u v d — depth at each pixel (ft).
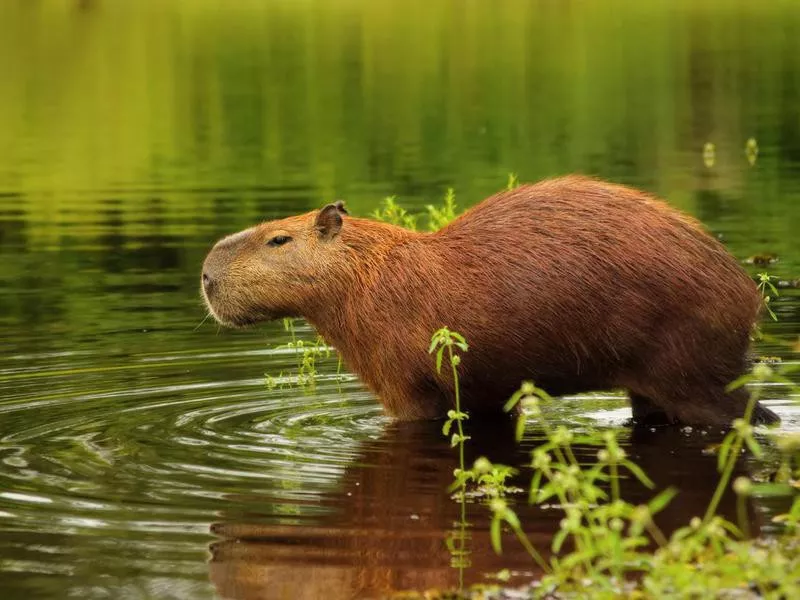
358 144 96.94
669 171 82.94
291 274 37.86
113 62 147.13
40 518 29.22
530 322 35.96
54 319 52.21
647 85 122.93
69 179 86.89
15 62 149.59
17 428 37.14
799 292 52.34
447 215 47.65
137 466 33.22
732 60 136.67
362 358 37.91
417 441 35.70
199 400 40.32
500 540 27.63
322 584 25.55
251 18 182.19
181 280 58.90
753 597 24.04
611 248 35.76
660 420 37.78
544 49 150.71
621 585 24.23
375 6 194.08
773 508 29.17
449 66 138.82
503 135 99.40
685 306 35.50
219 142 100.58
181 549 27.32
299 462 33.55
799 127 99.14
